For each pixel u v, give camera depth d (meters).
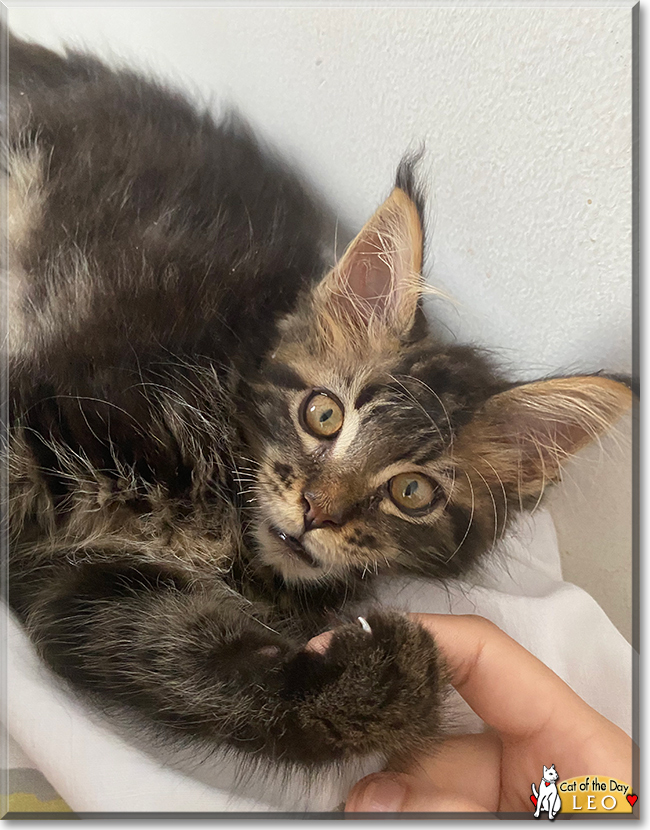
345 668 0.17
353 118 0.22
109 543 0.21
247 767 0.18
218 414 0.21
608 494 0.21
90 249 0.22
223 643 0.18
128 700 0.18
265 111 0.23
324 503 0.20
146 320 0.22
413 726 0.17
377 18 0.21
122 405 0.21
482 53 0.20
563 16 0.20
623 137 0.20
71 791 0.18
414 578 0.21
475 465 0.21
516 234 0.21
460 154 0.21
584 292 0.20
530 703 0.19
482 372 0.21
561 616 0.20
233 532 0.21
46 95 0.23
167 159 0.23
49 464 0.21
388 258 0.21
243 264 0.22
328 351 0.21
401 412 0.21
